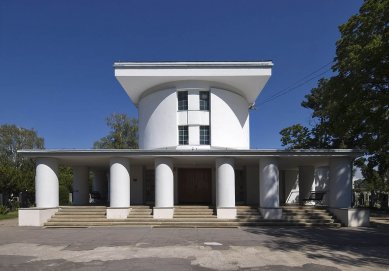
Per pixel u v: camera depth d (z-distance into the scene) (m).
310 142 34.62
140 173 25.67
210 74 24.31
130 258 10.92
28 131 61.69
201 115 24.78
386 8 18.94
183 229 18.05
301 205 24.25
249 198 26.05
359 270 9.52
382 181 45.72
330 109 23.19
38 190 21.12
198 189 25.95
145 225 19.50
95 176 31.20
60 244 13.58
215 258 10.91
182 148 24.36
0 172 34.28
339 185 20.97
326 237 15.36
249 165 25.94
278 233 16.61
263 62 24.27
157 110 25.45
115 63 24.30
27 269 9.73
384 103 19.83
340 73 21.59
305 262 10.42
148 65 24.36
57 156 21.16
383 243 13.80
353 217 19.69
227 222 19.70
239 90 26.84
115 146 49.31
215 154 20.48
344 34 22.05
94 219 20.25
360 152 20.58
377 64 19.22
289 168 29.02
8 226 20.05
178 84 25.14
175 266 9.90
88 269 9.63
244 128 27.11
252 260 10.66
